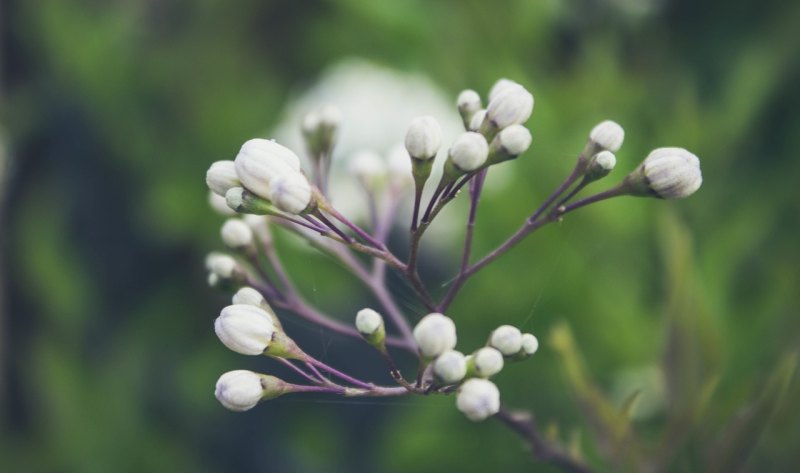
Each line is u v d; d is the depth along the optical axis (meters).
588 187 0.35
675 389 0.30
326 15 0.48
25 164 0.45
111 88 0.44
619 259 0.35
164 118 0.45
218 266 0.29
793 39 0.36
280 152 0.25
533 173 0.35
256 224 0.29
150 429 0.40
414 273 0.26
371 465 0.41
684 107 0.36
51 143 0.45
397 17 0.39
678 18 0.38
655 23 0.38
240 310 0.25
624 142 0.35
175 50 0.47
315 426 0.42
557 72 0.38
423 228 0.25
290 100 0.46
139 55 0.45
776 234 0.34
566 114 0.36
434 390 0.25
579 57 0.38
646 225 0.35
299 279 0.40
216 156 0.45
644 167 0.26
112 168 0.44
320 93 0.42
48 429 0.41
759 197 0.35
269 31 0.49
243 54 0.48
